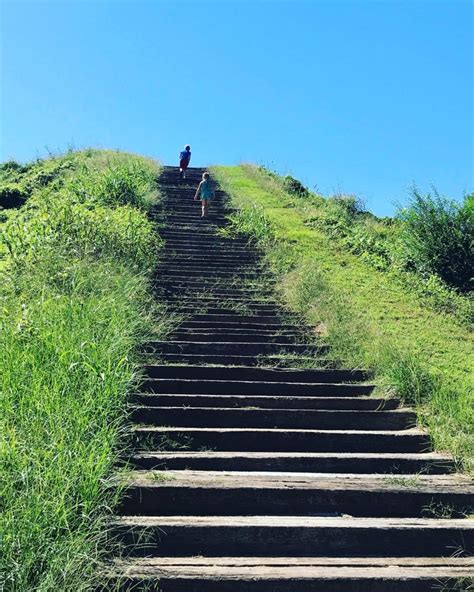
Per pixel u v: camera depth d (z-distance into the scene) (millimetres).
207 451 5832
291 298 10594
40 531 3736
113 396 5703
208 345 8352
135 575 3863
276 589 3988
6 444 4457
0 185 19031
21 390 5371
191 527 4434
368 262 13289
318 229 15680
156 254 12195
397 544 4605
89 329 6902
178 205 16703
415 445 6238
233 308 9992
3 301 7863
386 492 5055
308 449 6133
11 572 3430
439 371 7711
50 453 4418
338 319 9492
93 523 4105
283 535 4520
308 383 7426
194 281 11156
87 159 21297
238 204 17219
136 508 4766
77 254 10203
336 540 4559
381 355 7992
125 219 12742
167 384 7008
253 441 6074
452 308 11031
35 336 6461
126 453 5480
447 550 4629
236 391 7160
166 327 8797
